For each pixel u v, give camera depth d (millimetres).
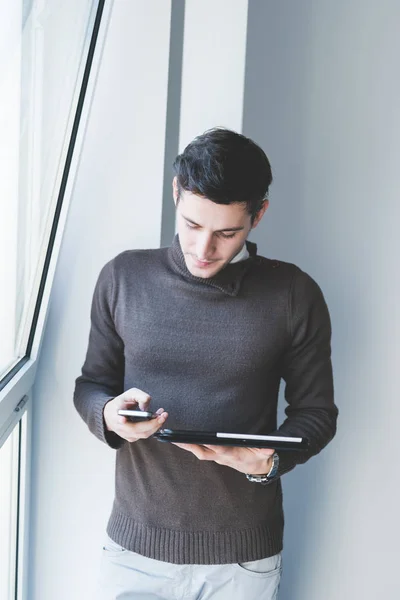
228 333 1496
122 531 1544
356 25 2104
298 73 2111
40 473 1920
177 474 1498
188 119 1886
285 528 2225
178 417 1510
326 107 2127
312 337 1546
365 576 2252
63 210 1765
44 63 1444
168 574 1532
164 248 1599
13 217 1426
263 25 2055
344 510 2229
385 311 2162
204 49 1862
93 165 1820
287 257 2176
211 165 1293
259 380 1518
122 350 1620
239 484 1506
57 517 1936
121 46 1783
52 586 1967
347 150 2135
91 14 1711
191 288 1503
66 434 1905
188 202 1335
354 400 2189
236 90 1865
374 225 2143
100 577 1598
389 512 2229
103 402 1482
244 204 1335
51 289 1814
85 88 1743
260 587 1548
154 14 1770
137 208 1828
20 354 1764
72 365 1881
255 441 1311
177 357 1507
